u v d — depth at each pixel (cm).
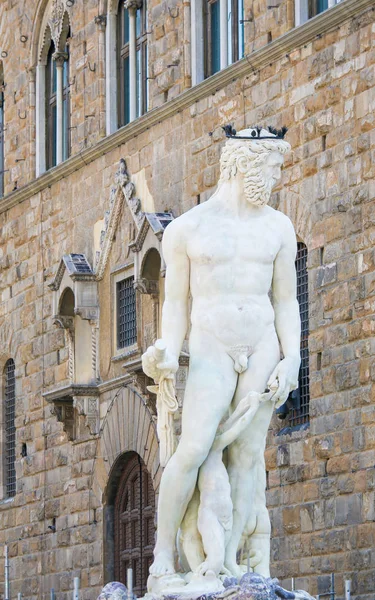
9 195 6712
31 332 6519
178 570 3222
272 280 2911
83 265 6009
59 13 6438
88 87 6184
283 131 2934
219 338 2841
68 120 6438
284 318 2900
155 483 5481
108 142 5919
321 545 4544
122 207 5822
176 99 5450
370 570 4341
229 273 2861
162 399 2844
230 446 2855
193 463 2800
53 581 6194
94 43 6150
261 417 2839
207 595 2683
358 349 4459
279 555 4725
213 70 5453
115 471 5822
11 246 6744
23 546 6444
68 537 6100
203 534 2791
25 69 6731
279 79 4912
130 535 5741
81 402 5919
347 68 4597
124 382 5700
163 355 2811
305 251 4797
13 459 6744
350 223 4531
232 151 2909
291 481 4691
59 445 6219
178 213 5481
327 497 4534
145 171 5700
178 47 5550
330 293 4588
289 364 2845
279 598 2686
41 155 6625
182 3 5522
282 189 4853
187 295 2898
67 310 6050
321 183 4675
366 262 4456
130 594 2805
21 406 6562
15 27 6831
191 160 5409
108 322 5881
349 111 4581
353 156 4550
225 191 2923
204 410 2806
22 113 6756
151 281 5512
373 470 4362
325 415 4569
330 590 4453
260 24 5044
